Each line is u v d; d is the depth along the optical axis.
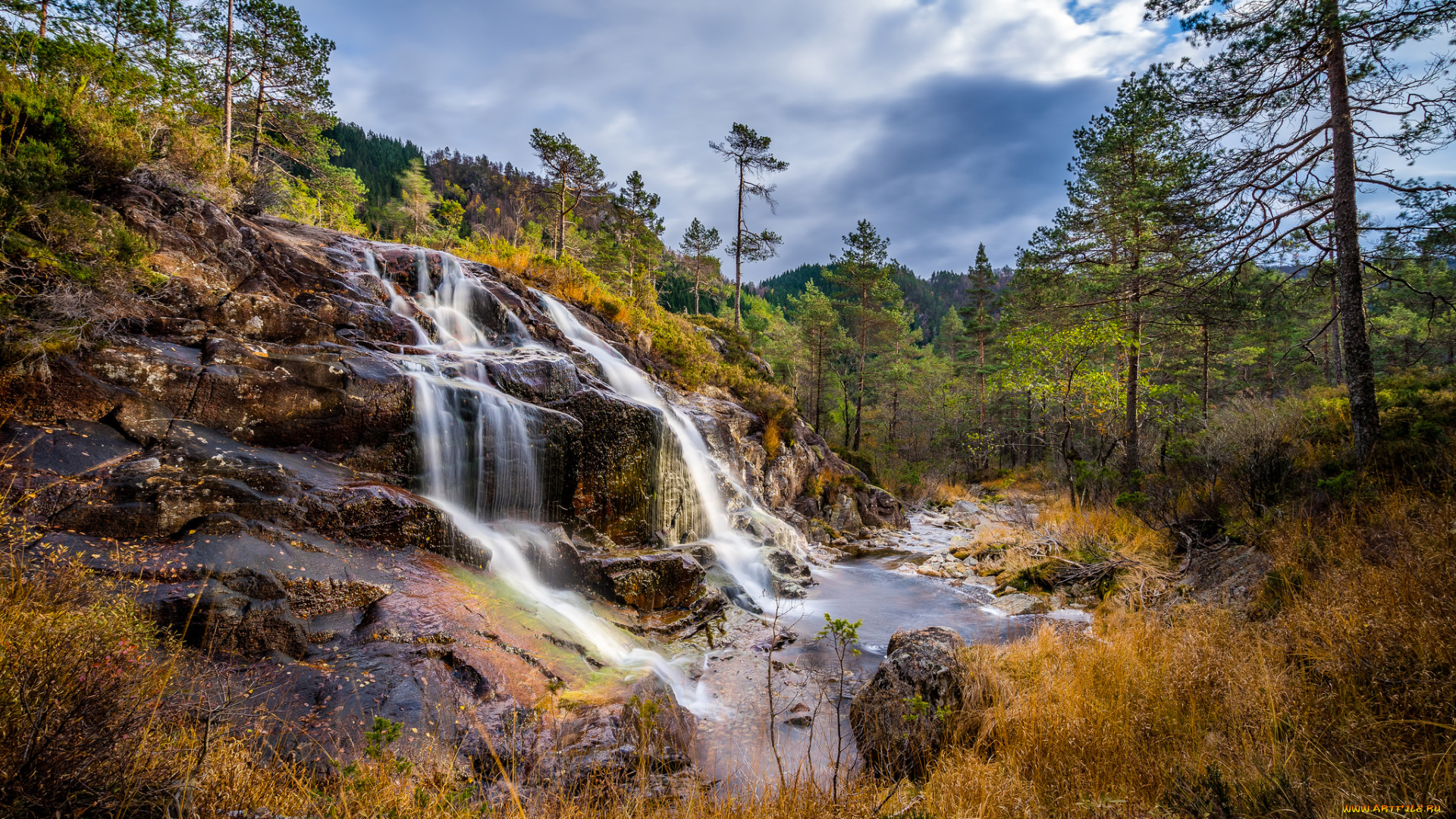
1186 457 11.32
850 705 5.68
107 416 5.23
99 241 6.00
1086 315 16.56
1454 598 4.08
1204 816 2.93
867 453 32.09
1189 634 5.31
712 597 8.29
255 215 10.57
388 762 3.04
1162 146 14.54
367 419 6.74
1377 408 7.94
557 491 8.34
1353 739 3.36
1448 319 23.59
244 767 2.75
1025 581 9.95
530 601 6.11
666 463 9.92
